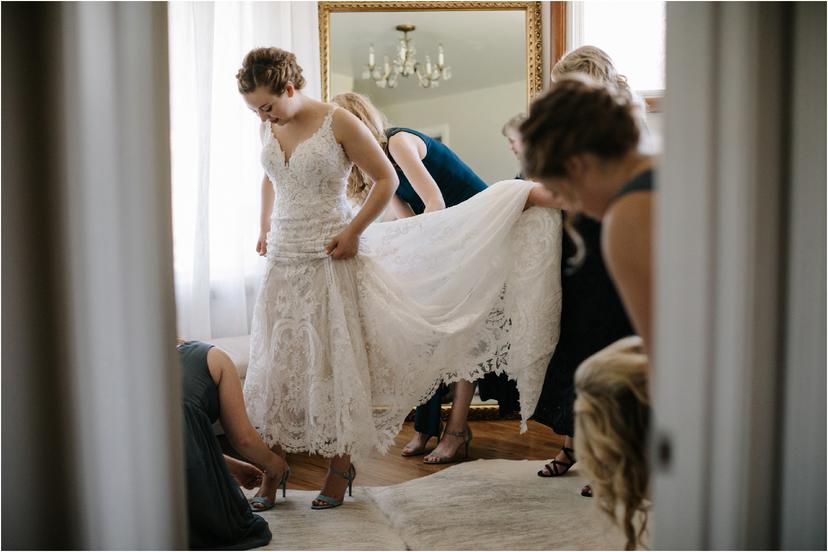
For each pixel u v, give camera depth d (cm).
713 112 117
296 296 240
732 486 121
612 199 141
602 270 250
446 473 284
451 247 259
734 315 119
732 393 120
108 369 126
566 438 278
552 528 227
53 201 125
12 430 125
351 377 238
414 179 293
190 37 351
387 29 387
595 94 137
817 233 121
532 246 258
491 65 386
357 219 238
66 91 124
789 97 119
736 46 117
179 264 355
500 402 298
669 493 120
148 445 127
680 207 117
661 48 374
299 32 379
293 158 236
